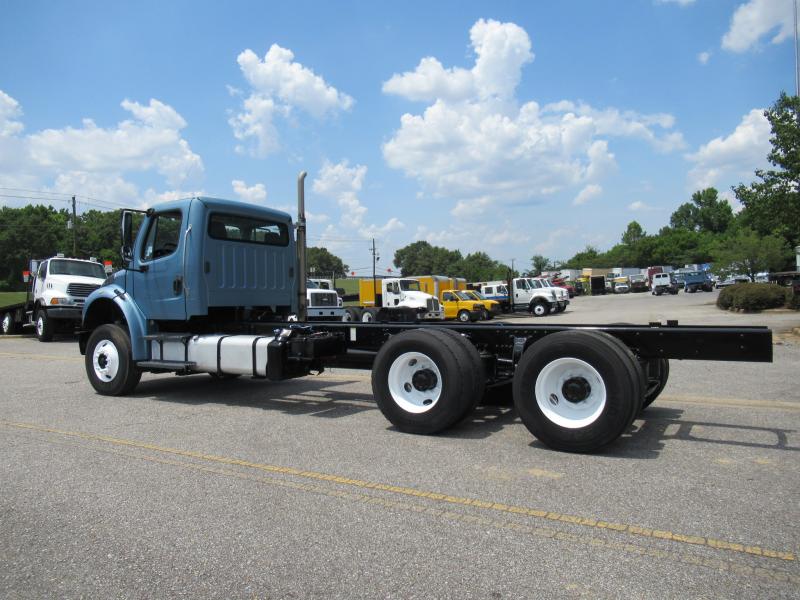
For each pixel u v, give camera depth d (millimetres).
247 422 6797
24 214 87562
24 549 3525
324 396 8531
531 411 5516
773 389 8273
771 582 2967
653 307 35281
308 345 7113
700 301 40125
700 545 3387
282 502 4203
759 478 4504
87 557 3406
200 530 3742
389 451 5473
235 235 8344
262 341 7395
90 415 7258
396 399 6234
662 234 133875
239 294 8367
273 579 3109
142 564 3309
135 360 8383
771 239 48000
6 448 5719
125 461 5250
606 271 94188
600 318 25344
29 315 20844
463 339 6129
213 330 8500
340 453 5430
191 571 3217
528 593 2900
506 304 39375
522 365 5590
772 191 17203
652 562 3195
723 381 9016
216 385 9617
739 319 21781
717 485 4367
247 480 4691
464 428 6387
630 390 5062
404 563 3248
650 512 3877
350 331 7438
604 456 5191
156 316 8281
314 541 3551
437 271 124500
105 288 8922
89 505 4195
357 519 3873
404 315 27250
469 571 3139
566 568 3148
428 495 4293
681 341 5484
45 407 7785
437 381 6074
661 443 5566
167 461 5242
